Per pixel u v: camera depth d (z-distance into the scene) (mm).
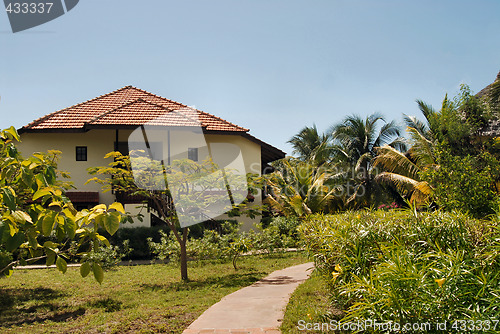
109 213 3148
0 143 3635
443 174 9664
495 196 8500
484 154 9703
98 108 20094
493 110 15453
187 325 5918
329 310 5715
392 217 4633
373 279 3494
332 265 5148
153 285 9734
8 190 3064
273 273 10930
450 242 3887
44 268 13531
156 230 15969
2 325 6363
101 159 18703
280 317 6047
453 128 14766
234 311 6547
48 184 3418
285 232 18609
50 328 6086
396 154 20656
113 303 7746
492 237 3572
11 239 3074
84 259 3570
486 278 3133
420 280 3172
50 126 17750
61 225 3170
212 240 14070
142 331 5660
